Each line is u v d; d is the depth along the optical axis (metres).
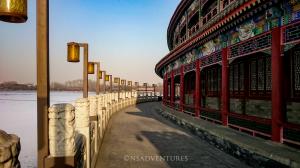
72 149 3.35
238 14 8.62
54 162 3.28
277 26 7.40
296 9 6.80
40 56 3.54
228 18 9.22
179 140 11.41
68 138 3.32
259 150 6.93
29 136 19.53
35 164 12.11
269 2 7.32
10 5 2.59
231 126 10.94
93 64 11.49
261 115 9.89
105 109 13.58
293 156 6.09
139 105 36.03
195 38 13.09
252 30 8.66
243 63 11.34
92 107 8.07
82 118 5.27
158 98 52.66
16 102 72.19
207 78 16.05
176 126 15.73
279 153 6.40
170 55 20.47
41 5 3.61
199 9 16.14
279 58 7.33
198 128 12.09
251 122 9.51
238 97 11.72
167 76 26.05
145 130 14.11
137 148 9.85
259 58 10.13
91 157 6.45
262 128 8.80
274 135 7.62
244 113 11.16
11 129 22.66
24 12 2.71
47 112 3.40
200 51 14.01
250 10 8.16
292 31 6.94
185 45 15.16
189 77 20.45
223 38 10.81
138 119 19.14
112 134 12.77
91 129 6.37
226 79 10.81
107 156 8.67
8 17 2.77
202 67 13.73
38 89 3.47
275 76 7.47
